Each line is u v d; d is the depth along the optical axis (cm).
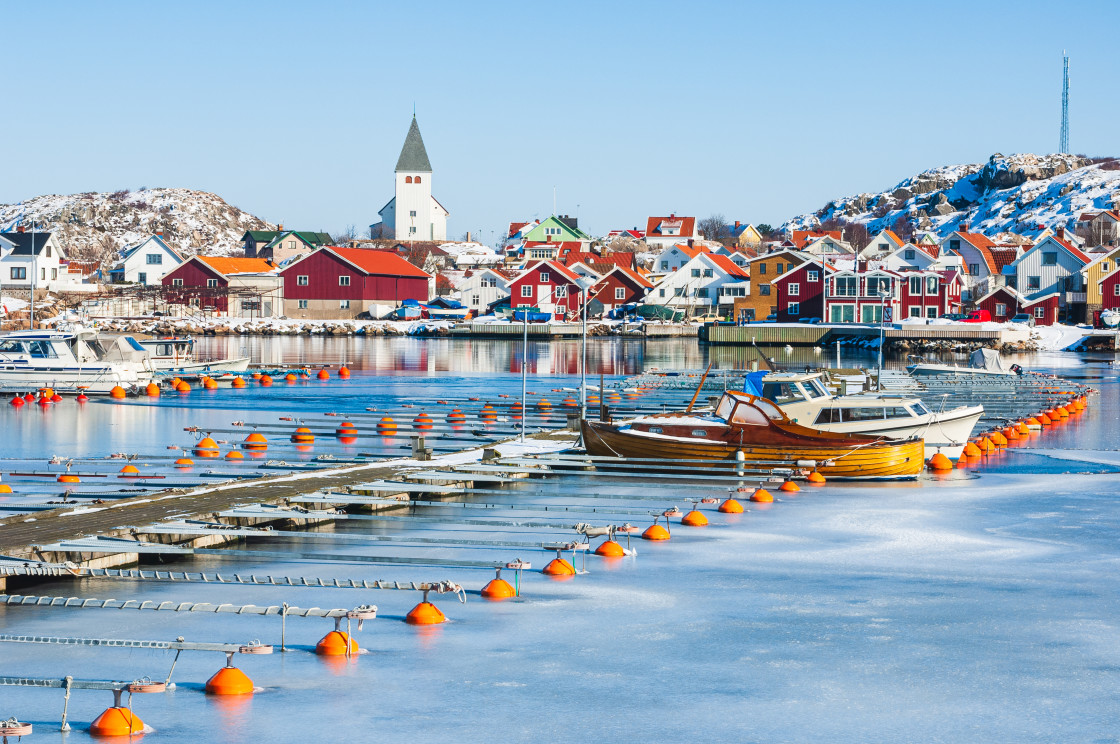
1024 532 2934
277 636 2069
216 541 2716
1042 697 1800
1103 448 4612
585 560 2631
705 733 1659
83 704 1744
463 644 2031
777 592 2372
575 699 1781
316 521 2986
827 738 1644
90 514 2786
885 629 2131
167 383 7150
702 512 3181
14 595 2270
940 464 3941
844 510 3209
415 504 3222
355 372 8531
